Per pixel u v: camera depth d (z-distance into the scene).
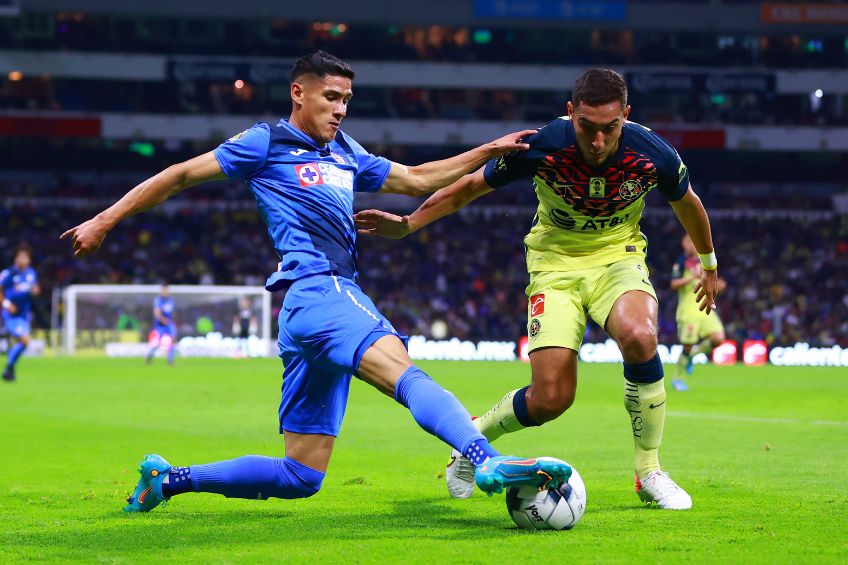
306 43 55.69
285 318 5.81
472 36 57.16
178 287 39.62
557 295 6.74
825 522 6.12
